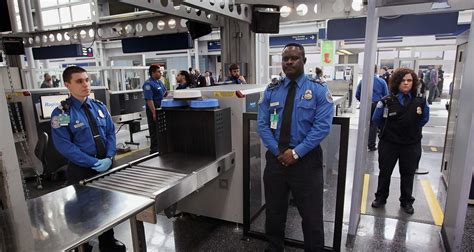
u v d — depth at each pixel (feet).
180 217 9.12
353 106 28.94
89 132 6.47
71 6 12.83
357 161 7.44
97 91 16.17
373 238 7.95
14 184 4.09
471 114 5.94
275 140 6.13
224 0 9.50
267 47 14.03
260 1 10.19
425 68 35.19
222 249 7.54
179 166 6.56
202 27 11.89
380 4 6.71
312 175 5.97
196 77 25.54
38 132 12.50
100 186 5.44
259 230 8.24
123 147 17.61
